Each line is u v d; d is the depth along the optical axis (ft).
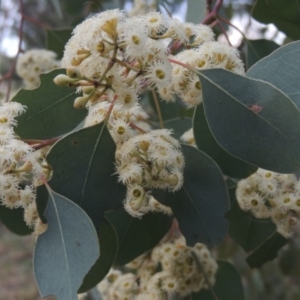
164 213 1.51
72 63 1.06
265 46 1.82
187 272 1.61
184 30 1.17
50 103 1.40
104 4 2.80
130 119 1.26
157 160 1.10
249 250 1.70
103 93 1.08
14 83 3.51
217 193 1.30
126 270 2.13
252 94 1.13
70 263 1.07
